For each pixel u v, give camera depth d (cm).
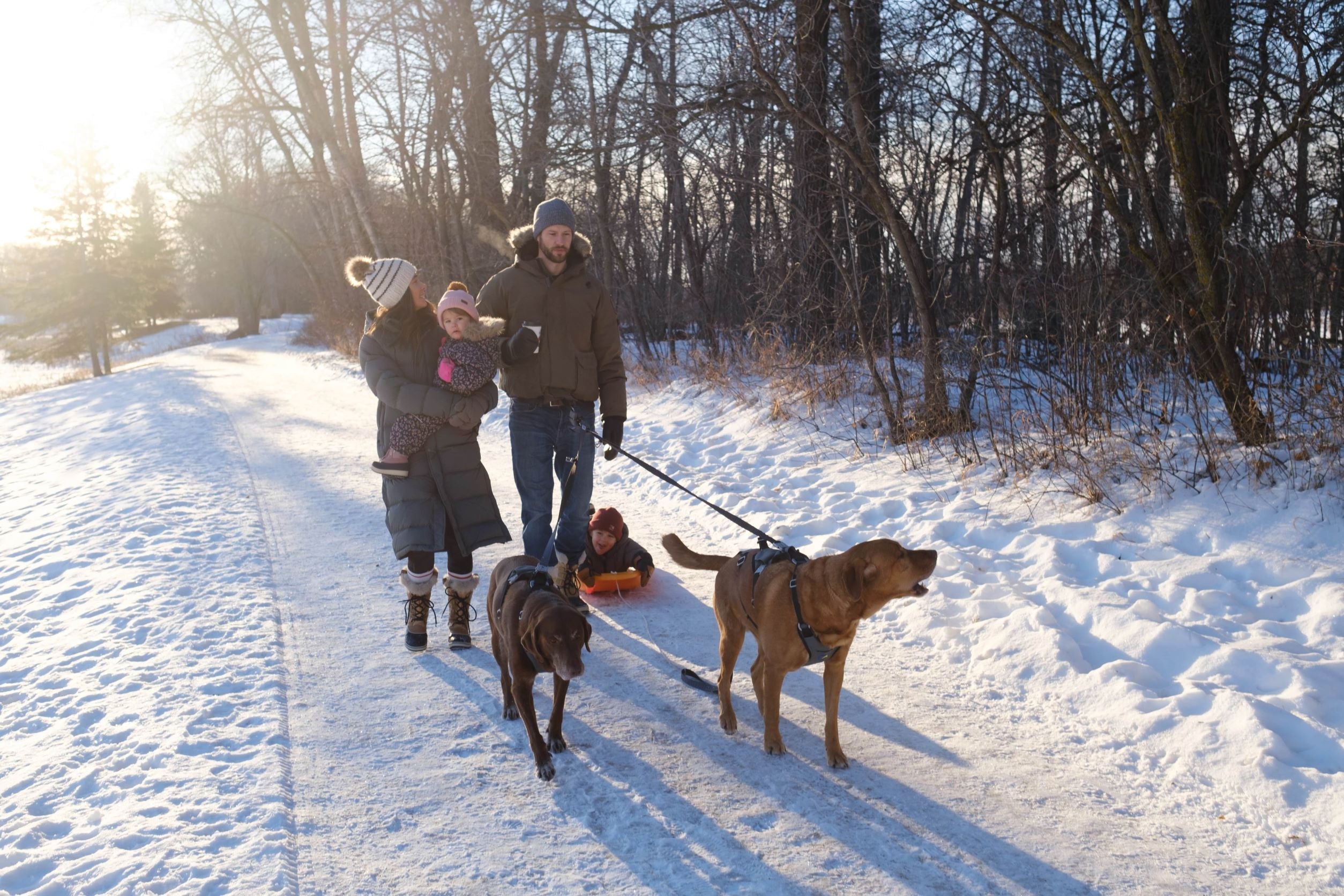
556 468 548
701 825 321
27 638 515
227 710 407
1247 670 400
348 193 2473
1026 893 283
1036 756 366
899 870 295
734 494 785
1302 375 631
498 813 329
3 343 5641
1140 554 541
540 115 1630
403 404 454
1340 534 494
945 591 534
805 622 344
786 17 919
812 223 1039
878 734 387
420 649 480
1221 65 814
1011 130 995
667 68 1362
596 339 538
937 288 1070
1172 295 669
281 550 671
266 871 291
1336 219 892
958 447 780
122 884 283
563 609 341
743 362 1243
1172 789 338
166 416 1512
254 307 6494
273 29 2219
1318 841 300
